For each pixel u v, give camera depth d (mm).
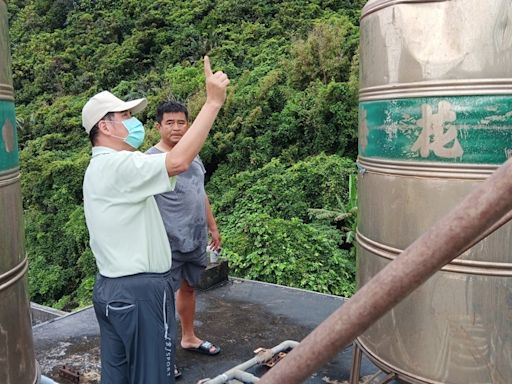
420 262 861
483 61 2084
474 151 2129
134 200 2213
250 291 4812
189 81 15703
